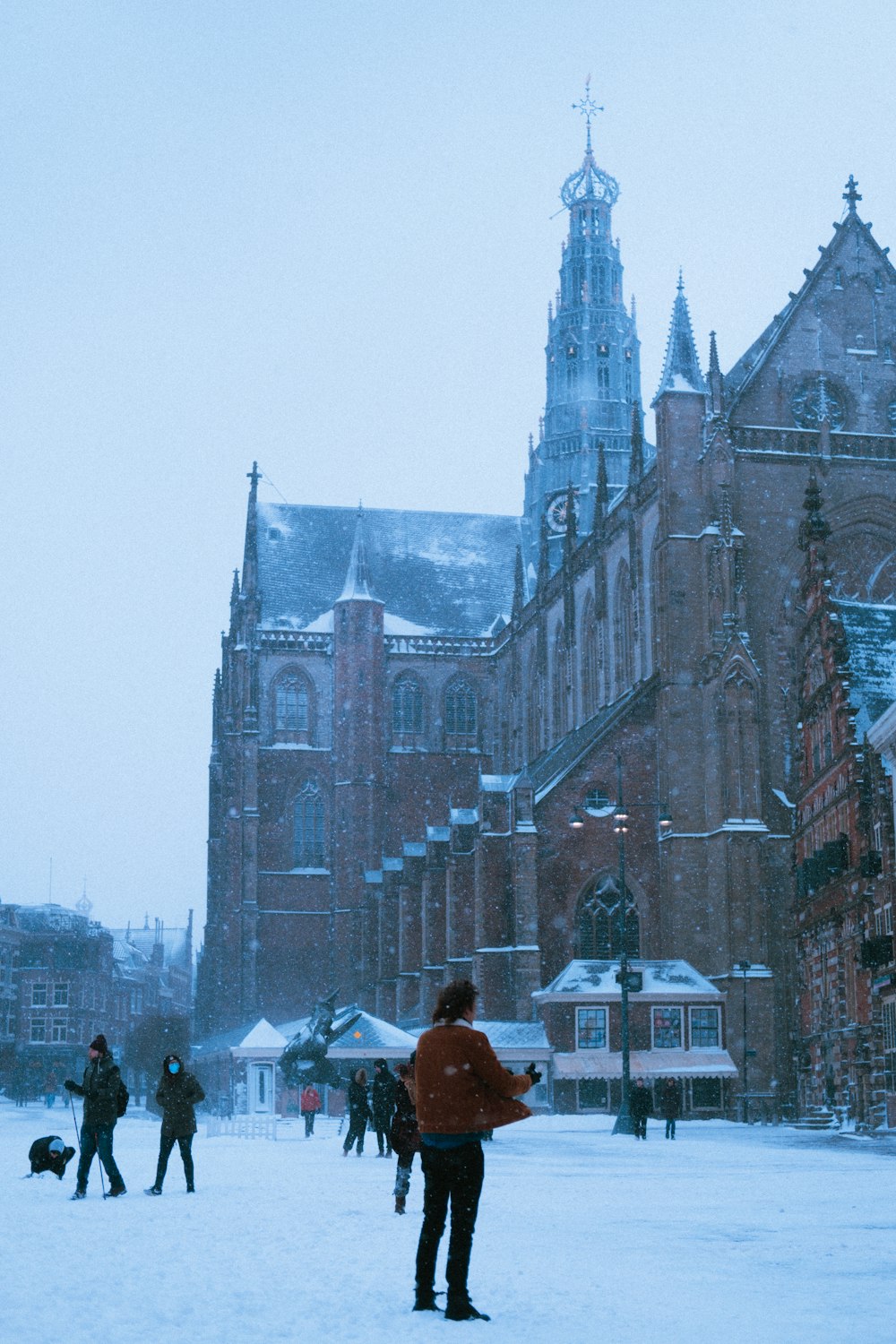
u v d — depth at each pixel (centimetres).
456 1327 1355
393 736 15050
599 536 12031
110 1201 2803
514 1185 3272
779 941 9431
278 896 14475
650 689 10200
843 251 10544
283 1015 14262
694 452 10038
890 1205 2673
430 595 15812
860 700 7762
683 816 9738
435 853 11938
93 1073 2898
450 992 1573
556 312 17162
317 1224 2311
